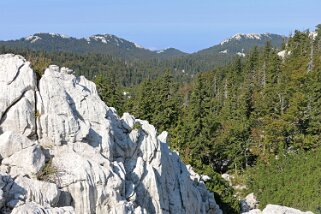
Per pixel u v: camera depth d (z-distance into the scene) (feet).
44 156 91.04
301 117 286.66
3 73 96.99
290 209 185.78
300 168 244.22
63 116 97.50
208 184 197.16
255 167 275.80
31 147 88.99
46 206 81.15
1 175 82.28
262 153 287.89
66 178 90.33
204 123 287.48
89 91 116.06
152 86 314.96
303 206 212.02
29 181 84.64
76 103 106.42
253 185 248.11
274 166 259.60
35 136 95.30
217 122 297.33
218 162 297.53
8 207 78.69
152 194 113.50
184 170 147.64
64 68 113.29
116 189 95.40
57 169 91.09
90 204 90.74
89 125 104.32
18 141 90.02
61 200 88.48
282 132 285.84
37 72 103.35
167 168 130.21
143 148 119.44
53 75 105.40
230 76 499.10
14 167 87.76
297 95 307.17
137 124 122.52
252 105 337.93
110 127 108.58
